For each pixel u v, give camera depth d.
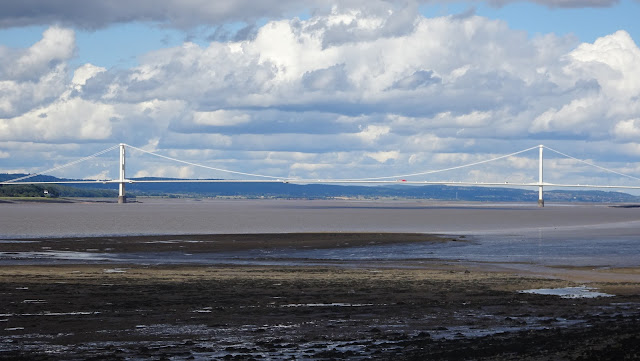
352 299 32.62
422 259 56.19
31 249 64.31
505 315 28.47
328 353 21.52
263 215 172.38
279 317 28.02
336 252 62.72
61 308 29.72
